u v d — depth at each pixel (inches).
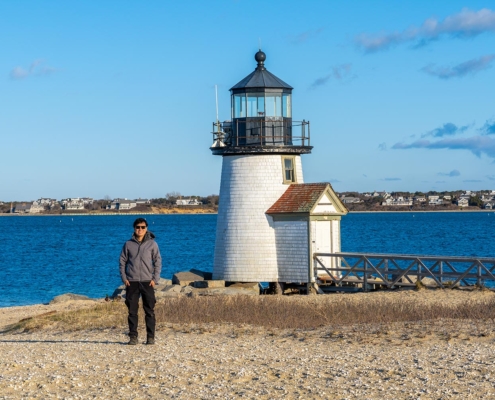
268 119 1246.3
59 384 480.1
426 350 574.6
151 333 617.3
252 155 1251.8
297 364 524.7
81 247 3284.9
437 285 1095.6
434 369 499.5
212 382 478.6
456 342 608.7
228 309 828.6
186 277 1316.4
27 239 3976.4
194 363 534.3
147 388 466.6
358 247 2940.5
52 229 5457.7
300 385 466.0
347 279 1173.1
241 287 1216.2
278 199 1248.2
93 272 2134.6
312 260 1205.7
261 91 1246.9
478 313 761.0
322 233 1227.9
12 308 1130.7
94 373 506.9
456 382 463.5
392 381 470.6
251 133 1250.6
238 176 1258.0
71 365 533.0
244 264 1245.7
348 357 550.3
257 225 1243.2
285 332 691.4
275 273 1237.7
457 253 2571.4
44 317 868.0
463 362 520.7
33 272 2139.5
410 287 1091.9
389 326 701.9
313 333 678.5
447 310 788.0
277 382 474.3
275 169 1252.5
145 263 602.9
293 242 1224.8
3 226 6235.2
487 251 2642.7
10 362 552.1
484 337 628.7
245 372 500.4
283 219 1234.0
